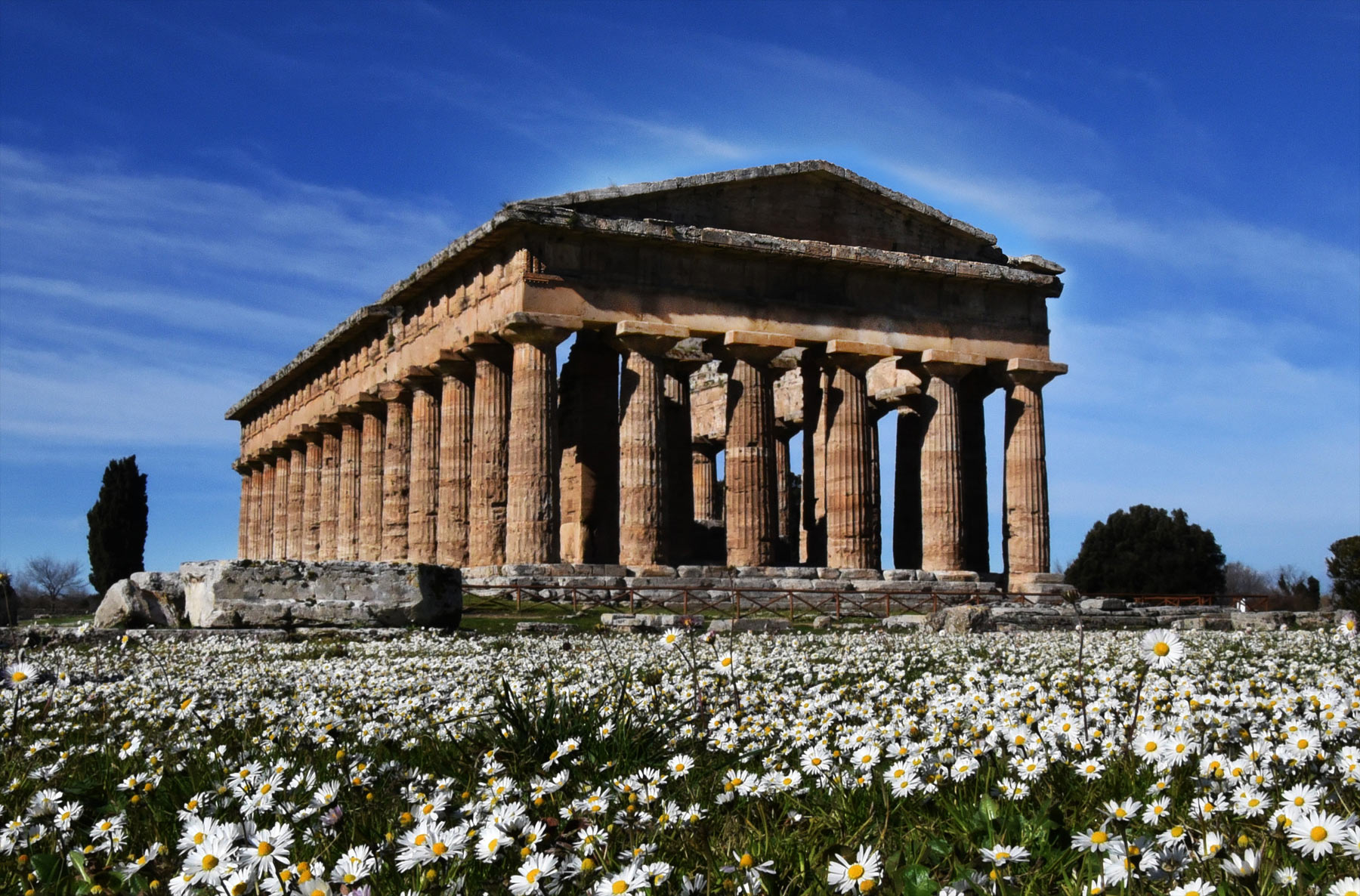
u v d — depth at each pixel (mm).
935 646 24922
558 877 5832
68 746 11062
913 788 7371
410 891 5859
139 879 6547
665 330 49094
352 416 66000
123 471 91500
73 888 6766
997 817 6852
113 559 90062
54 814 7383
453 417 53500
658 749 9555
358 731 11438
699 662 18625
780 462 68938
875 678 14242
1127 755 8281
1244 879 5445
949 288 55000
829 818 7402
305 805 7961
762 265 51469
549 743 9617
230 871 5738
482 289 50719
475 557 50250
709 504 70250
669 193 49812
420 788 8172
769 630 35094
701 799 7953
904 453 62125
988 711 9812
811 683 16250
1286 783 7266
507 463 50594
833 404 53406
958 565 53719
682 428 59094
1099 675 14367
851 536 52531
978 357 54750
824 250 51250
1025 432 55781
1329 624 39312
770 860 6426
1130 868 5406
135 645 26297
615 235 47938
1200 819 6453
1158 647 6668
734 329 50500
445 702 13312
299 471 76625
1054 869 6230
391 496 58625
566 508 56125
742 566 50969
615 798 7500
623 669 17047
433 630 29453
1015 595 50000
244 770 8211
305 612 29500
